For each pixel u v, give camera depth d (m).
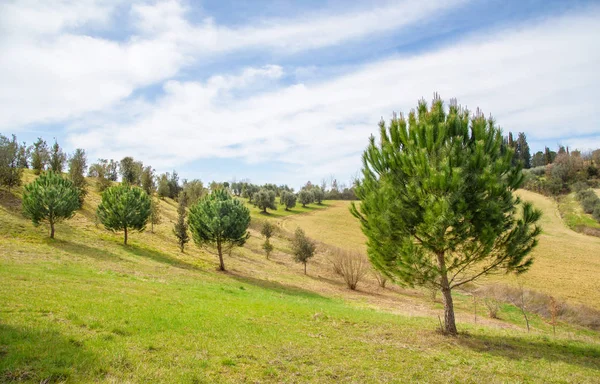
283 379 8.82
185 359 9.15
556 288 39.19
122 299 15.11
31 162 63.47
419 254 13.51
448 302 15.48
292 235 73.50
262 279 36.25
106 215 39.41
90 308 12.65
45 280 16.89
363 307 27.94
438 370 10.57
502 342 14.88
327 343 12.62
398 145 15.61
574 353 14.31
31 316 10.72
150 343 9.94
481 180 13.09
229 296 21.70
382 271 15.44
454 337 14.90
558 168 109.62
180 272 30.81
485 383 9.77
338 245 65.31
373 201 15.02
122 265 28.83
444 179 12.90
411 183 13.95
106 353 8.71
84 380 7.29
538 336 17.19
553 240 67.00
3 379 6.83
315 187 149.50
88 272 22.25
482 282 42.31
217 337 11.62
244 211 39.09
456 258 13.91
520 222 13.95
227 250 40.31
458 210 12.95
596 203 81.38
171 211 72.75
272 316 16.45
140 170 86.56
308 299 28.30
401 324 17.73
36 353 8.06
